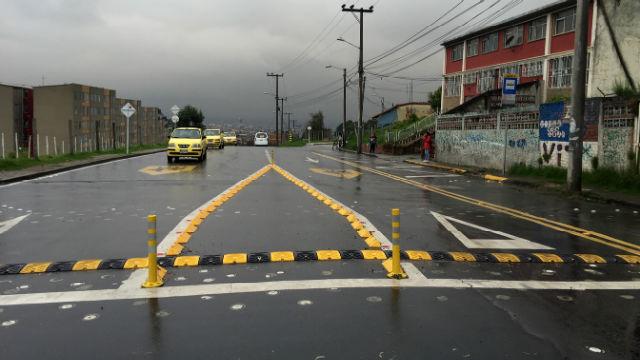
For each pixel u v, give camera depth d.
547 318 4.81
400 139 42.28
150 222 5.58
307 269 6.32
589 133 16.95
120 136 77.12
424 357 3.97
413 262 6.71
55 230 8.48
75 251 7.08
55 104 68.38
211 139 41.62
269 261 6.68
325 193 13.84
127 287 5.57
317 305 5.07
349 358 3.95
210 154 34.00
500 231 8.90
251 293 5.41
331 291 5.50
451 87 46.56
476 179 19.55
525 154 20.56
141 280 5.81
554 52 33.31
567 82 32.12
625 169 15.47
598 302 5.28
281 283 5.75
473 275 6.17
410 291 5.52
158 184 15.62
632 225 9.80
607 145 16.22
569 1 31.20
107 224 9.02
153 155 31.61
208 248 7.32
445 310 4.98
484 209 11.48
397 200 12.70
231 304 5.09
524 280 6.00
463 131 26.03
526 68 36.09
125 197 12.59
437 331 4.47
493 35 40.00
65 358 3.92
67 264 6.38
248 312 4.88
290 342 4.22
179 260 6.58
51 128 68.31
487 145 23.61
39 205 11.17
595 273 6.35
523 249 7.56
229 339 4.28
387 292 5.48
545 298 5.38
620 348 4.18
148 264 5.93
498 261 6.83
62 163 22.31
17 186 14.77
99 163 24.20
